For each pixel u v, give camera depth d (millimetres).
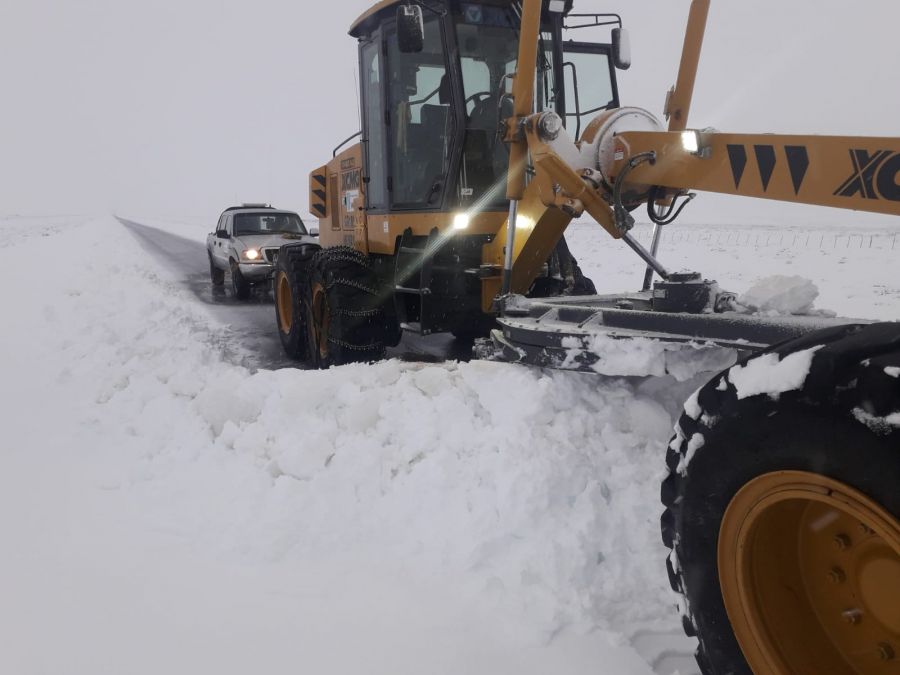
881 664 1583
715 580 1746
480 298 5254
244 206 12758
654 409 2971
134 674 1963
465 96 5004
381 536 2789
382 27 5508
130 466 3506
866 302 10461
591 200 3521
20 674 1960
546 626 2182
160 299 10523
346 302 5680
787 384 1498
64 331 7312
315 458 3193
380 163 5992
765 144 2637
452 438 3168
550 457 2820
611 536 2598
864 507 1380
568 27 5395
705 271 15992
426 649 2076
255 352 7336
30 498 3178
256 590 2406
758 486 1601
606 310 3146
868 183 2299
